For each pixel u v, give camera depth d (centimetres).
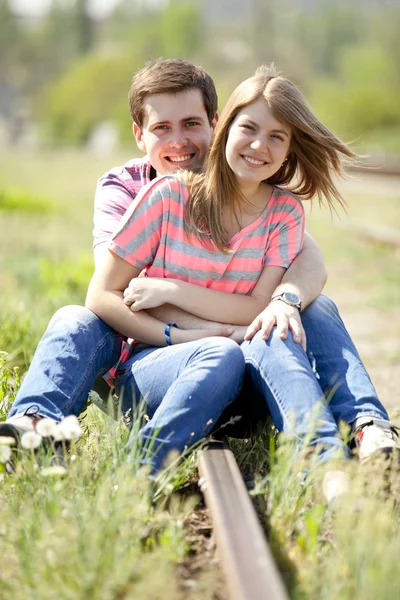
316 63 16925
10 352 588
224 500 301
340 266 1323
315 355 385
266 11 7431
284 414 351
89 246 1481
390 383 644
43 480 321
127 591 268
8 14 17700
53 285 946
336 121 7581
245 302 402
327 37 17175
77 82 10750
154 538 307
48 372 365
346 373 375
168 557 280
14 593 267
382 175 3441
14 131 12800
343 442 342
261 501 340
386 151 5997
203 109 440
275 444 380
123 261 401
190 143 438
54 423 337
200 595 275
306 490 334
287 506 322
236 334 396
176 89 431
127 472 325
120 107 9606
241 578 248
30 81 16750
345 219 1988
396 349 769
